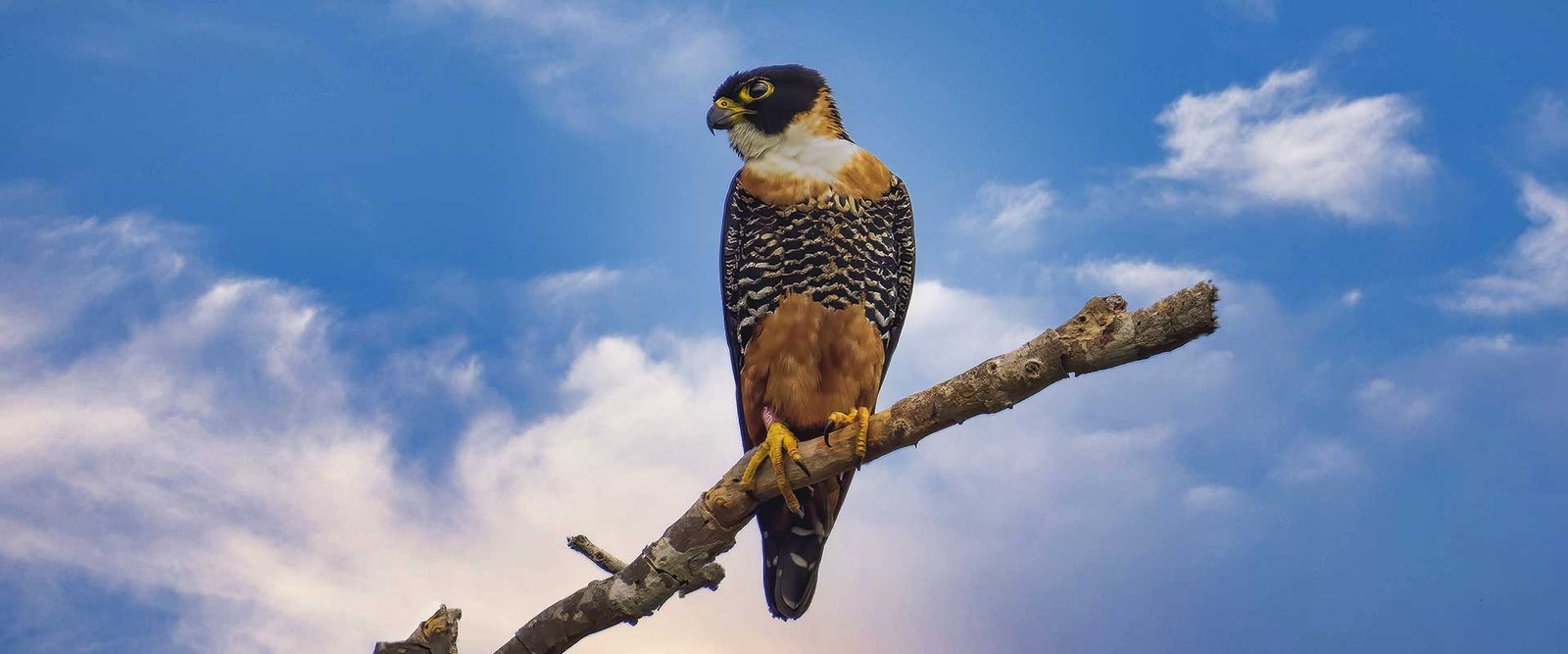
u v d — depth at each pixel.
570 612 9.28
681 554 9.18
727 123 11.64
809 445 9.16
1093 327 7.34
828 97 11.75
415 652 7.81
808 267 10.80
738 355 11.63
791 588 10.53
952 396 8.20
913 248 11.70
